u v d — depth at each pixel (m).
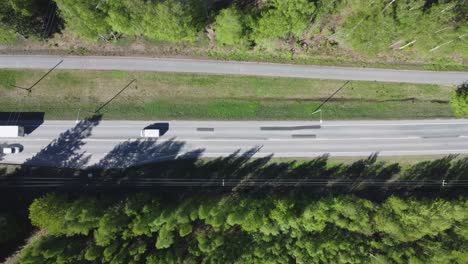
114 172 74.06
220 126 75.38
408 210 70.38
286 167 76.44
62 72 73.38
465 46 70.50
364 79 77.19
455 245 70.31
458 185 78.38
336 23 74.25
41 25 70.56
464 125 78.19
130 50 73.88
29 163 73.06
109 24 65.12
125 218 66.12
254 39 69.88
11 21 64.69
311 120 76.50
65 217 63.31
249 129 75.75
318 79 76.56
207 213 67.38
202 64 74.81
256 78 75.62
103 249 64.00
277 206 68.38
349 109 77.19
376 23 66.69
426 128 78.06
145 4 61.75
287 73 76.00
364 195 77.25
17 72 73.00
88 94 73.81
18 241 72.31
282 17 64.25
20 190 72.81
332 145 76.94
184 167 74.94
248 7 73.06
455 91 76.50
